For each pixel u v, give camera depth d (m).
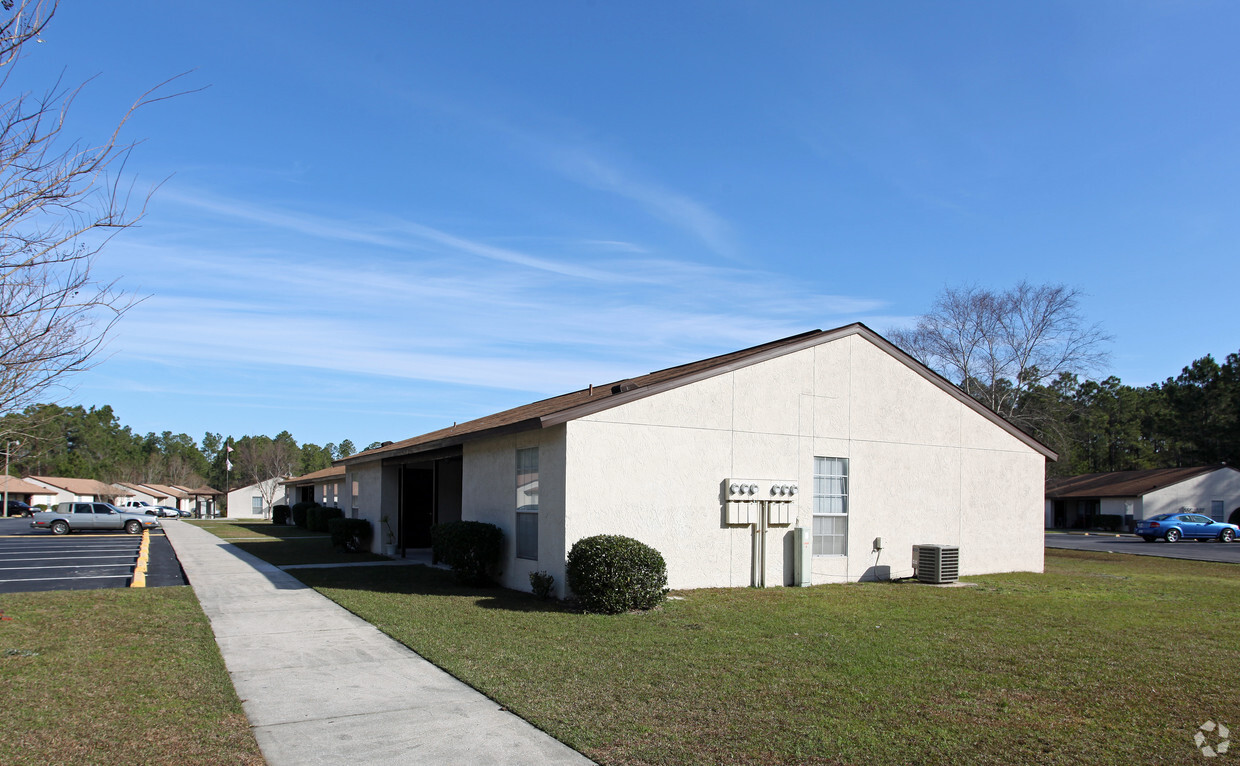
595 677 7.30
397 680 7.30
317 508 34.53
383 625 9.95
